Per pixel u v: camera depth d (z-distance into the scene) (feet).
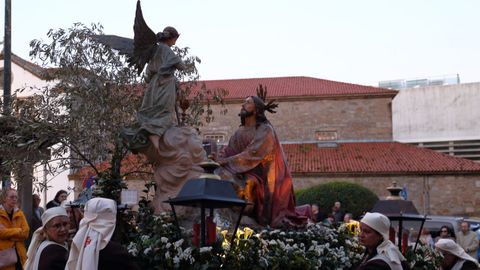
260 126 36.55
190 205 23.61
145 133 33.58
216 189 22.65
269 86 147.54
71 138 53.57
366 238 18.43
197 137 35.06
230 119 137.08
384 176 119.55
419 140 174.19
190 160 33.94
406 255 31.58
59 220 17.79
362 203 101.60
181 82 59.36
